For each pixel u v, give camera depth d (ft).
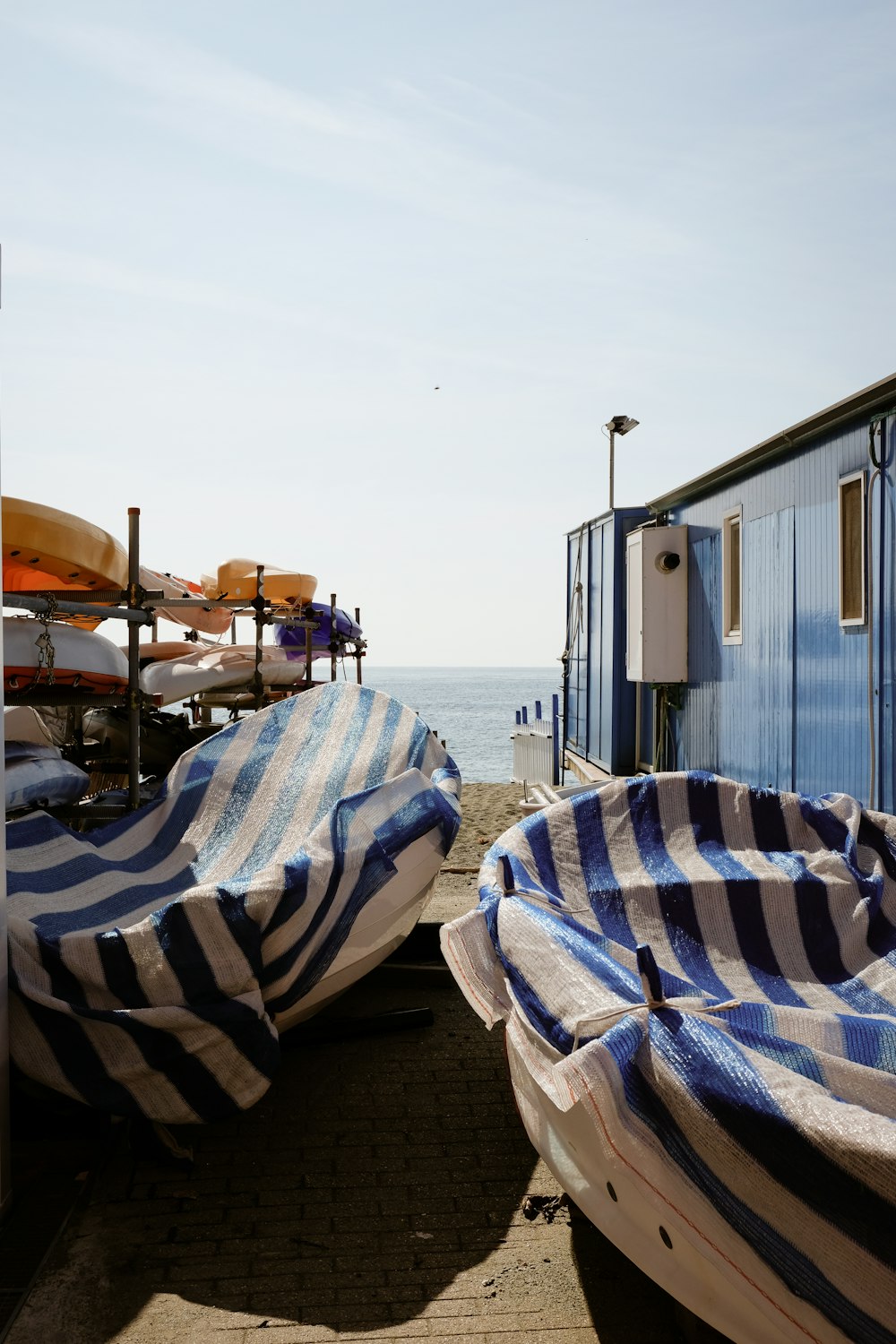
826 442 21.91
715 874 13.37
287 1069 15.03
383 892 14.47
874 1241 6.38
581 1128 8.41
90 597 20.83
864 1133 6.45
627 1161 7.40
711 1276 7.45
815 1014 9.11
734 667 27.86
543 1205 11.19
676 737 33.40
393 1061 15.35
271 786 17.72
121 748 25.77
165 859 16.85
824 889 13.11
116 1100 11.41
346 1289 9.65
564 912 11.05
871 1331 6.50
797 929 12.98
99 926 13.53
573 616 48.37
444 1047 15.90
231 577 32.81
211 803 17.61
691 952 12.72
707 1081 7.17
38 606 18.22
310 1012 14.14
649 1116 7.41
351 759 17.88
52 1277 9.81
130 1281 9.75
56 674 19.27
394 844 14.93
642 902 13.14
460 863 30.63
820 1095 6.94
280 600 35.91
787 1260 6.83
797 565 23.45
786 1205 6.75
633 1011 7.98
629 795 14.52
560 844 13.83
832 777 21.50
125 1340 8.89
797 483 23.50
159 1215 10.98
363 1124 13.20
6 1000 11.20
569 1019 8.49
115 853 16.48
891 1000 11.62
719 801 14.44
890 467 18.90
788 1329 7.01
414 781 16.14
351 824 14.08
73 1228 10.71
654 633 32.48
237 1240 10.48
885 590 19.07
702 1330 8.69
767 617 25.34
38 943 11.60
